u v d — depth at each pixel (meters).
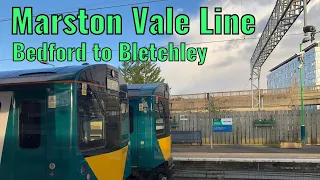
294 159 12.13
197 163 12.65
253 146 18.80
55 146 4.86
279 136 20.09
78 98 4.99
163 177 10.13
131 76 24.33
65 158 4.80
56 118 4.89
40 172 4.91
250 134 20.47
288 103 33.47
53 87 4.96
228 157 12.92
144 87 9.76
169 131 10.97
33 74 5.32
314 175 11.41
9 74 5.53
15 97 5.16
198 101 32.09
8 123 5.15
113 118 6.20
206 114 21.22
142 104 9.44
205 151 15.97
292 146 17.39
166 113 10.71
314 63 77.81
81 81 5.11
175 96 34.00
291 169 12.02
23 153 5.03
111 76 6.22
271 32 19.81
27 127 5.06
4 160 5.14
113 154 6.05
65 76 4.96
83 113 5.11
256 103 34.16
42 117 4.98
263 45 23.45
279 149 16.80
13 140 5.10
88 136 5.22
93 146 5.34
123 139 6.71
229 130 19.00
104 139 5.74
